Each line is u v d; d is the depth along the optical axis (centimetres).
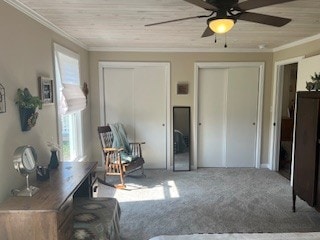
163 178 443
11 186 211
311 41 364
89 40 394
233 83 483
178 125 486
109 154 407
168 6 236
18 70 225
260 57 476
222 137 500
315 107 268
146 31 333
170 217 304
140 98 482
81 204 244
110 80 477
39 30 267
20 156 195
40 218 169
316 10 244
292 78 529
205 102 491
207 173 468
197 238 159
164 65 471
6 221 169
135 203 342
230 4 180
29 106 226
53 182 220
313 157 271
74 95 359
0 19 198
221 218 301
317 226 282
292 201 329
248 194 371
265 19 202
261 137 494
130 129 489
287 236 162
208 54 472
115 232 229
